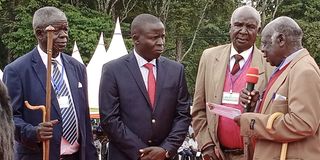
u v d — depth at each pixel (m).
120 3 30.27
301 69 4.01
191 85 31.17
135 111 4.86
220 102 4.96
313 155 4.01
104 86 4.91
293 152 4.05
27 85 4.58
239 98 4.79
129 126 4.86
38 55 4.68
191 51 32.25
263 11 32.91
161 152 4.77
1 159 2.51
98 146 10.23
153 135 4.87
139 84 4.91
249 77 4.42
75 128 4.70
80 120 4.73
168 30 30.88
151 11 30.77
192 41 30.48
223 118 4.94
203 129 5.12
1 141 2.51
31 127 4.40
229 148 4.97
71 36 25.52
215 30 32.53
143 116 4.86
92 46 25.52
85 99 4.86
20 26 25.64
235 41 5.00
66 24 4.68
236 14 5.00
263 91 4.55
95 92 12.09
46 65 4.66
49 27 4.32
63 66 4.77
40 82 4.60
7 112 2.60
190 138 13.48
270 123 4.04
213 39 32.66
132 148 4.77
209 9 32.09
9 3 26.52
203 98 5.19
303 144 4.02
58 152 4.56
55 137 4.55
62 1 28.28
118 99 4.90
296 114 3.92
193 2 31.02
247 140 4.50
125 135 4.78
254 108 4.41
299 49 4.19
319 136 4.05
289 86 4.07
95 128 10.10
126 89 4.89
